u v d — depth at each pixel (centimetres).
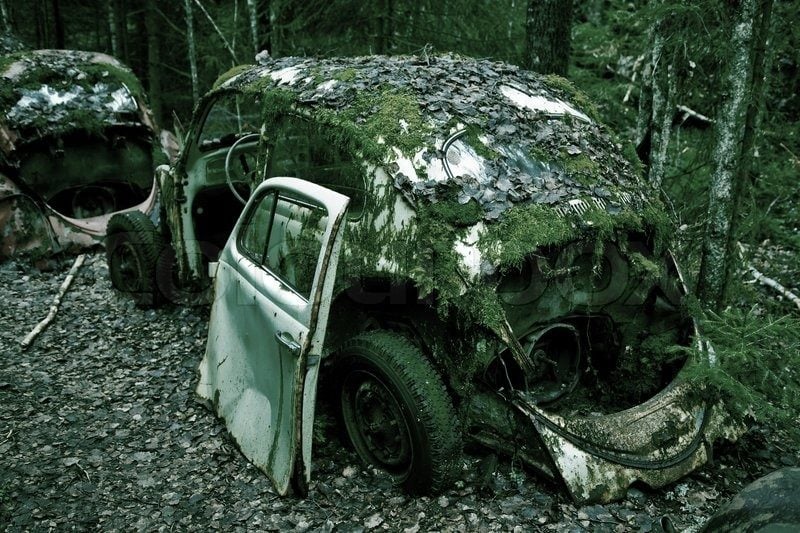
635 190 335
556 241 287
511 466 305
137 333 491
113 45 1209
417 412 279
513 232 284
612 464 286
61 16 1337
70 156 670
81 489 308
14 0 1273
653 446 295
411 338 311
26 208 627
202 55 1146
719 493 300
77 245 647
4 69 663
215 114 528
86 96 678
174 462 329
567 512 281
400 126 316
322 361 340
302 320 274
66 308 538
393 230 295
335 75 370
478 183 300
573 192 311
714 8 417
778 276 554
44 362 442
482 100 349
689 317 337
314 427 335
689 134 647
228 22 1048
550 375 329
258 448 312
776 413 300
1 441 347
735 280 454
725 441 330
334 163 334
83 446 344
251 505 294
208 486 309
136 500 301
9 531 279
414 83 353
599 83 727
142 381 417
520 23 875
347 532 275
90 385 412
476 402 295
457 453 284
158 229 560
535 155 326
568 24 606
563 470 278
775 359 325
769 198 584
